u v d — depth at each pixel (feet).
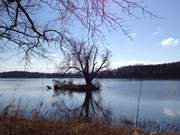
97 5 15.69
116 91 180.96
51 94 152.56
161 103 101.24
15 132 18.97
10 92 84.17
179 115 69.87
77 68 168.14
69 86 189.57
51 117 27.22
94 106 92.99
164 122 55.06
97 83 196.13
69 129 22.24
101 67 181.98
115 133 23.98
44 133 19.74
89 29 16.79
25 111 25.68
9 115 23.29
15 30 24.25
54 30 24.18
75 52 25.86
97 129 23.85
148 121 50.16
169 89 186.19
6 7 22.03
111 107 88.43
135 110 79.15
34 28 23.61
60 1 17.01
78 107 87.76
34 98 108.78
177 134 31.89
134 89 199.41
